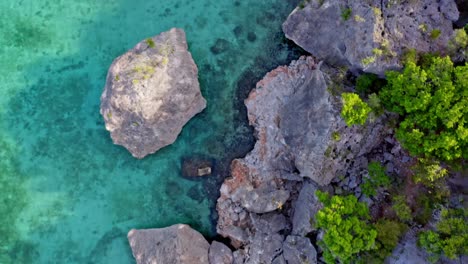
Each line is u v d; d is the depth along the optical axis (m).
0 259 22.45
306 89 20.23
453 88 17.14
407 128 18.22
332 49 20.27
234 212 21.53
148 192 22.50
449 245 17.02
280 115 21.23
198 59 22.55
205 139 22.39
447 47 18.70
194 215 22.33
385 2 18.98
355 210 18.39
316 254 19.75
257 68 22.48
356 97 18.31
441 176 18.03
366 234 17.75
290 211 21.39
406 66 18.11
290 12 22.50
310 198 20.27
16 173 22.56
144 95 20.50
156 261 20.67
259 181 21.58
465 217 17.53
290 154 20.86
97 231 22.50
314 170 19.86
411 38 18.97
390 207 19.33
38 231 22.48
